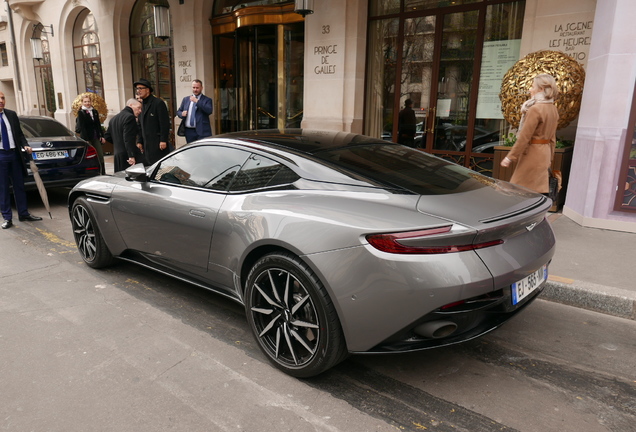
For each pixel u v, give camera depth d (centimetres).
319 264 233
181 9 1129
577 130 573
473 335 235
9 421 222
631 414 231
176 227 329
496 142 739
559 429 219
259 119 1057
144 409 231
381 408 234
